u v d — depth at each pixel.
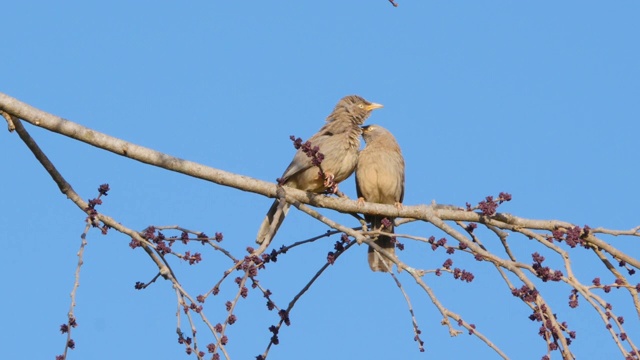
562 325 9.96
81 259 9.99
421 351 10.01
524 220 12.73
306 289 11.32
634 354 9.41
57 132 11.51
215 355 9.31
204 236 10.76
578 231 11.85
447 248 10.74
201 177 12.00
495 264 10.54
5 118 11.51
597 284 10.44
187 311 9.62
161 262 10.88
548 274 10.26
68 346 9.44
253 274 9.84
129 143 11.75
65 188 11.38
